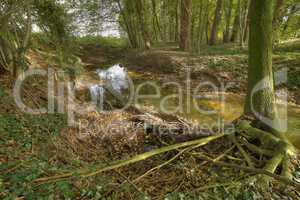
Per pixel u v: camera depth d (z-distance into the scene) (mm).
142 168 4707
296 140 5773
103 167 4238
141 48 17844
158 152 4809
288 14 13609
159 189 4133
